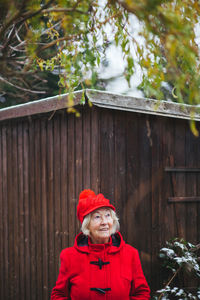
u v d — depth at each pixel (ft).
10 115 12.80
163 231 11.69
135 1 2.64
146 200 11.32
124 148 10.87
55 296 6.50
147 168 11.38
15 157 13.65
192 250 11.71
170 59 2.93
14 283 13.70
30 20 3.52
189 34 2.69
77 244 6.65
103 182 10.35
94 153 10.37
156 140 11.62
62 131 11.59
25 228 13.20
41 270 12.45
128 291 6.27
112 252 6.39
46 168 12.25
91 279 6.22
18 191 13.53
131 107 10.22
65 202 11.48
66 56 4.29
